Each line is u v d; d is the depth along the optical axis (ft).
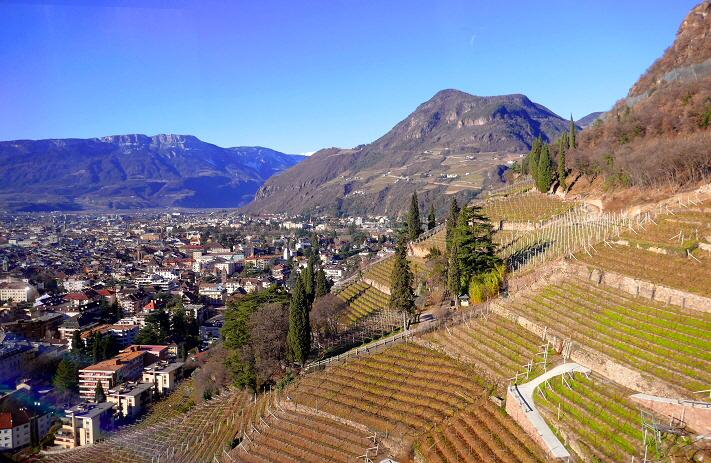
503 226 360.89
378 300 336.29
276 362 276.00
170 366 442.09
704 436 115.65
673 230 213.66
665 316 165.78
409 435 169.37
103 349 461.37
